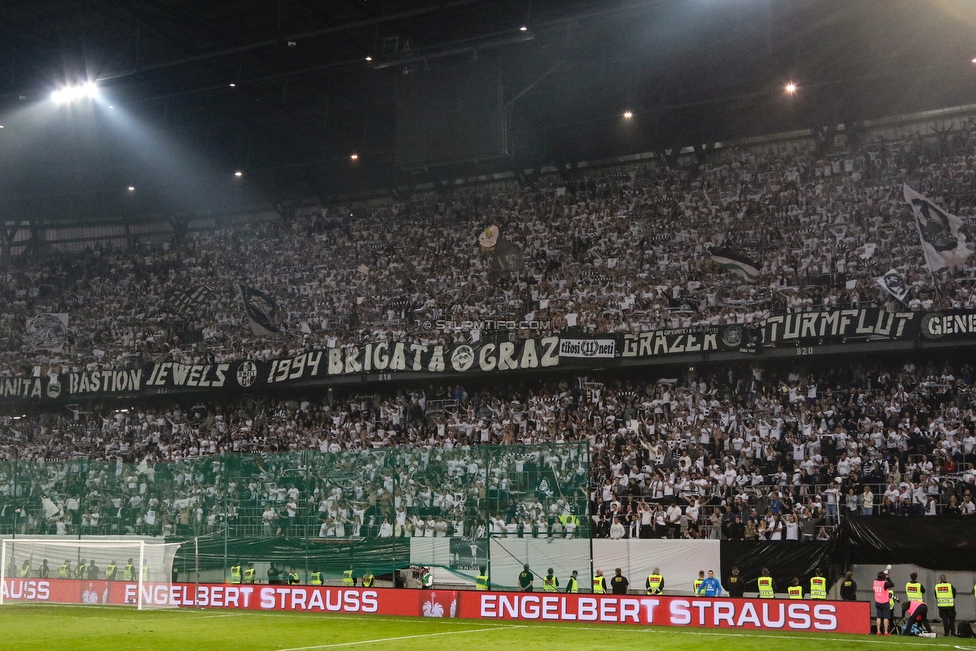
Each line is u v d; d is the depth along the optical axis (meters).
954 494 22.75
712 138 31.56
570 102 30.22
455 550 20.16
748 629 17.30
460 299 32.56
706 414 27.31
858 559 20.38
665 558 22.05
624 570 22.39
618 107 30.19
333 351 31.09
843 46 27.42
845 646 14.67
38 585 23.67
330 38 28.83
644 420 27.75
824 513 23.14
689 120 31.02
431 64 28.45
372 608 20.45
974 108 29.31
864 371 27.25
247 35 29.50
